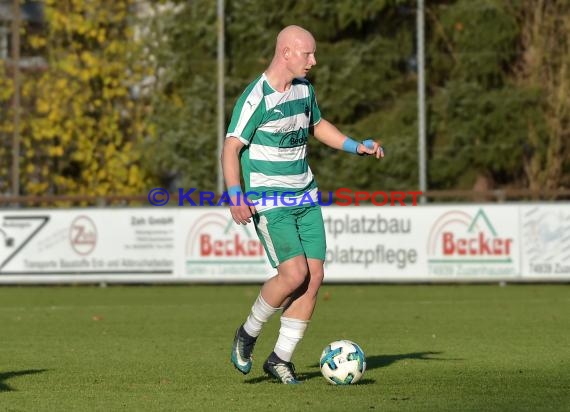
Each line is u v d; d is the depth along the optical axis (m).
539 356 33.03
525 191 66.88
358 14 76.19
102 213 65.75
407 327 42.66
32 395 25.34
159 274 65.38
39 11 75.94
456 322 44.50
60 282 65.88
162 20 75.94
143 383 27.45
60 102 75.62
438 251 64.06
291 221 26.03
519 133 74.94
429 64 76.25
